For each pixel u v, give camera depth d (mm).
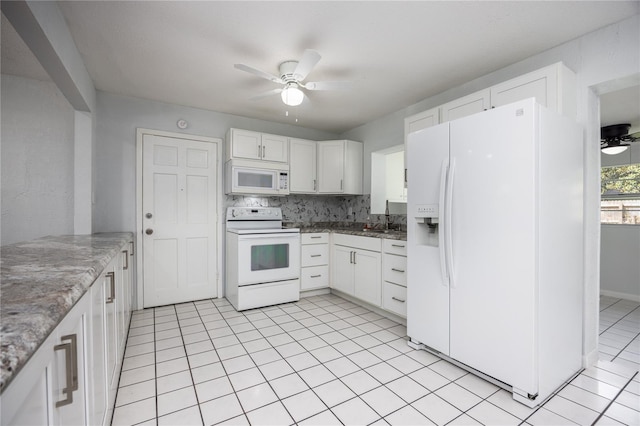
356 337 2521
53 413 639
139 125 3213
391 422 1487
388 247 2926
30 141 2555
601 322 2971
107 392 1339
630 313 3238
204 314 3084
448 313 2004
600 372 1966
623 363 2100
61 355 693
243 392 1736
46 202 2586
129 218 3170
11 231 2502
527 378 1595
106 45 2141
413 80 2734
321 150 4117
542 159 1632
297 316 3045
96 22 1875
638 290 3715
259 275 3324
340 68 2504
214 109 3564
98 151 3016
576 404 1620
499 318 1714
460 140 1920
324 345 2363
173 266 3402
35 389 562
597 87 2023
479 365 1813
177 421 1489
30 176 2551
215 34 2025
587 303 2033
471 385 1808
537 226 1595
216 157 3646
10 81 2506
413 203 2266
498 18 1850
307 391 1748
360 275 3303
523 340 1612
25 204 2537
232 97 3176
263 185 3672
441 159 2045
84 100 2393
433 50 2223
